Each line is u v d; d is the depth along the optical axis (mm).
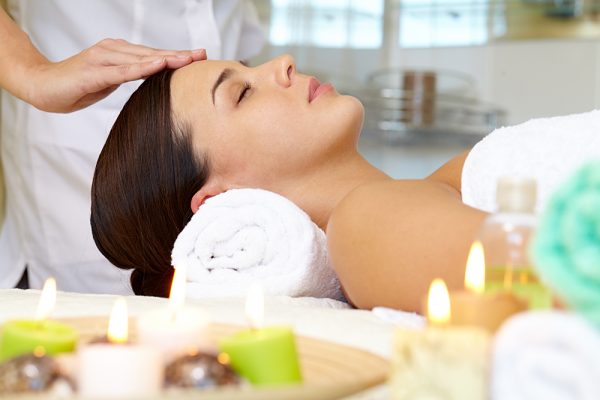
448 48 3357
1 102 2682
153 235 1814
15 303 1361
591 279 608
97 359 755
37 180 2592
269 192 1587
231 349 849
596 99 3205
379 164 3285
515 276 790
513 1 3258
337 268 1395
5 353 901
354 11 3312
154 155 1788
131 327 1104
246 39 2865
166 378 798
